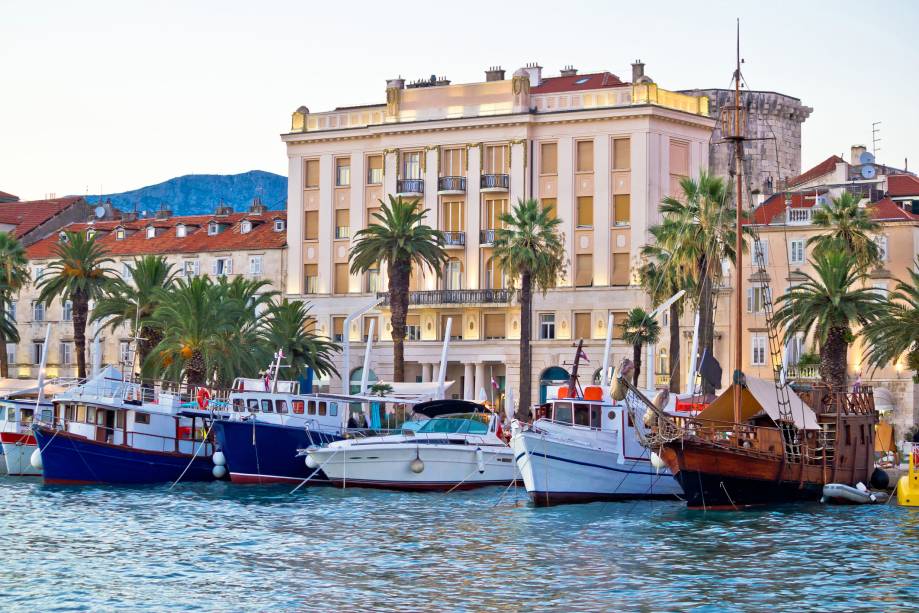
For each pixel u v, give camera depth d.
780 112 145.00
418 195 117.50
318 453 69.06
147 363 84.56
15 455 77.94
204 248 129.38
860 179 117.38
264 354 91.88
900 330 74.62
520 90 113.94
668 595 39.84
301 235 123.88
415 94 118.62
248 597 39.94
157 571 44.03
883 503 60.97
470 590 40.81
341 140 122.00
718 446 57.72
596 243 111.12
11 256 112.75
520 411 96.44
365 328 120.62
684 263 88.25
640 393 58.66
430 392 84.31
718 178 87.81
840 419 63.41
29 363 136.50
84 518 57.06
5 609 38.38
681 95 113.81
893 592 40.06
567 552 47.50
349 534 52.34
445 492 68.62
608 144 111.00
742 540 49.66
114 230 138.25
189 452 73.69
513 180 114.12
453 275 117.00
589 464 61.91
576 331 111.62
